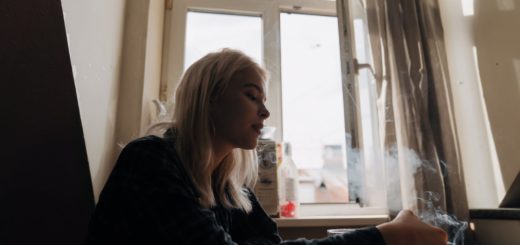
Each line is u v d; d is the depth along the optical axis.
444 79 1.38
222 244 0.45
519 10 1.32
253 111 0.67
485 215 1.23
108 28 1.01
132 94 1.16
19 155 0.66
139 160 0.54
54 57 0.63
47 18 0.58
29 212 0.73
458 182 1.25
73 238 0.83
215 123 0.68
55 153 0.72
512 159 1.31
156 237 0.47
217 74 0.68
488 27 1.44
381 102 1.33
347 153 1.36
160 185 0.50
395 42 1.35
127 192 0.51
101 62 0.96
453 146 1.28
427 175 1.22
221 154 0.74
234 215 0.81
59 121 0.71
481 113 1.42
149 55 1.25
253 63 0.70
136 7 1.22
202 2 1.57
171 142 0.64
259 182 1.18
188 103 0.68
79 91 0.79
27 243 0.77
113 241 0.52
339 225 1.22
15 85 0.60
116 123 1.12
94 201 0.85
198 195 0.61
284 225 1.17
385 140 1.29
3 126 0.61
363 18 1.51
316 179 1.47
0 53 0.56
